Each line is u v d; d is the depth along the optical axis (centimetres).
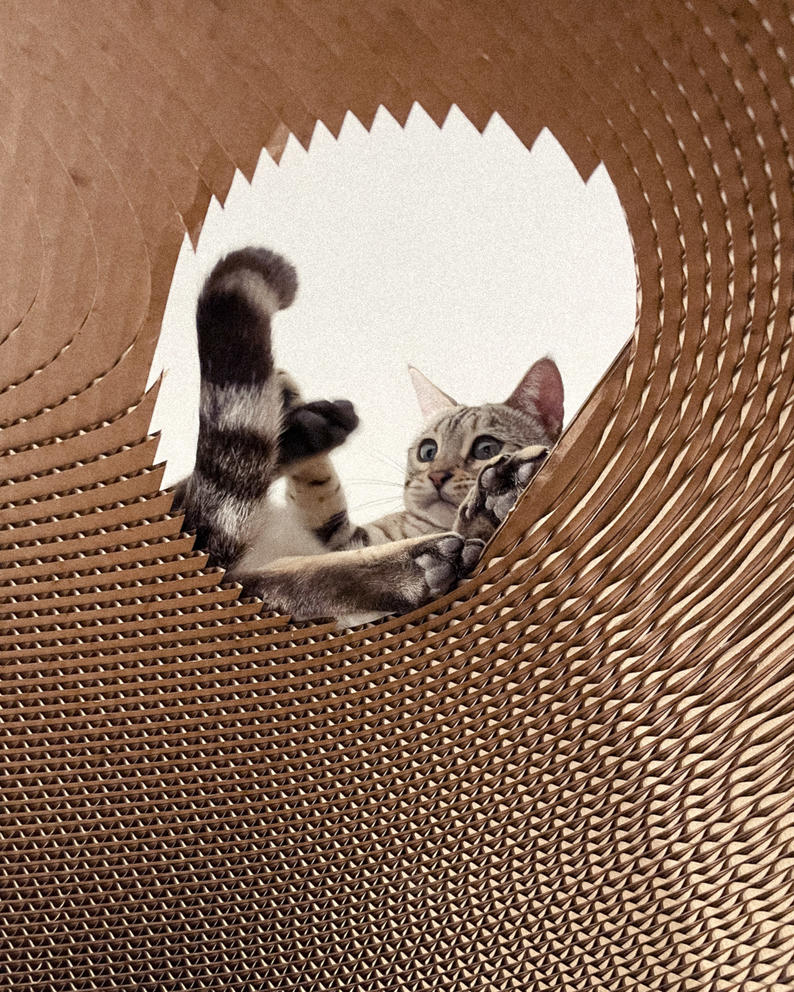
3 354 54
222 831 70
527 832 68
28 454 57
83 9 45
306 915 73
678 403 53
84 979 77
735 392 52
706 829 65
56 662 64
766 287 49
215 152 48
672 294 50
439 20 45
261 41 45
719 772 64
